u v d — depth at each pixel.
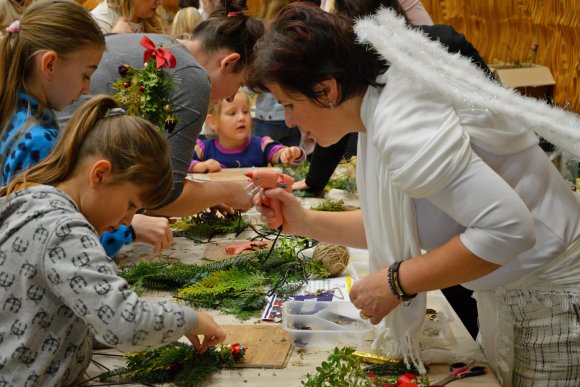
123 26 3.49
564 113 1.51
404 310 1.62
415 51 1.50
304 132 1.64
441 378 1.58
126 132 1.44
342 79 1.49
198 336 1.73
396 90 1.45
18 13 2.98
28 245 1.35
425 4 5.28
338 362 1.47
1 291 1.36
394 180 1.45
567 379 1.60
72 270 1.32
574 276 1.56
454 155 1.39
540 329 1.60
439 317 1.84
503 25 5.05
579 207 1.59
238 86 2.60
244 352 1.63
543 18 4.73
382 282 1.57
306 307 1.88
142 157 1.44
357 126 1.60
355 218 1.96
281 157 3.62
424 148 1.39
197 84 2.31
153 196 1.51
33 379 1.36
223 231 2.60
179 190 2.35
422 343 1.72
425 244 1.64
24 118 1.74
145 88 2.16
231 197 2.56
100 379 1.55
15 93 1.75
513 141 1.50
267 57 1.50
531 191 1.54
